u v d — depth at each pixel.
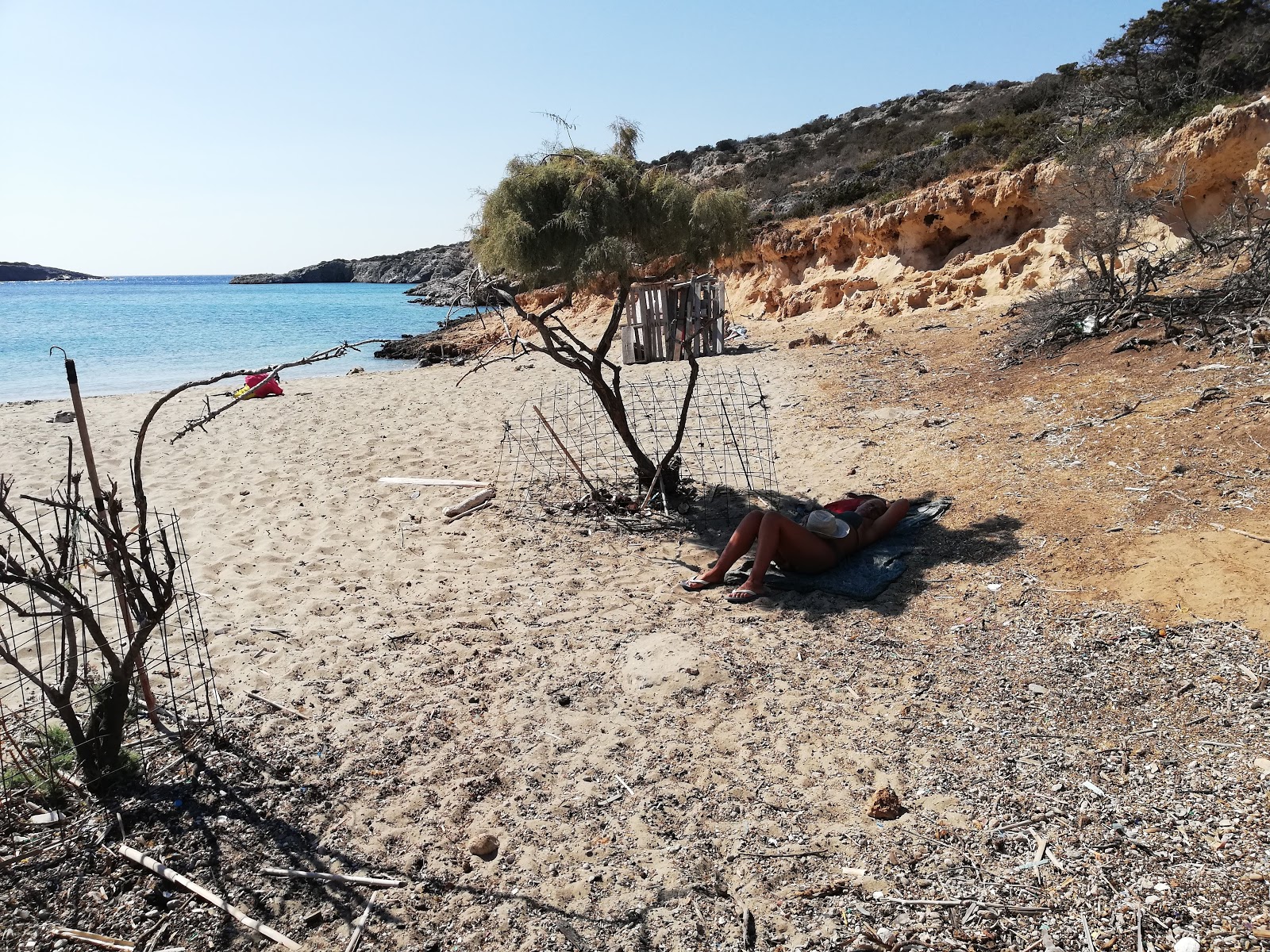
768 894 2.90
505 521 7.32
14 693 4.44
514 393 14.80
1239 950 2.45
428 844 3.24
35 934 2.76
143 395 16.73
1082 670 4.14
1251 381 7.05
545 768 3.71
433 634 5.10
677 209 6.58
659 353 12.96
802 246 22.33
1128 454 6.52
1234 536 4.86
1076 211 11.18
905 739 3.78
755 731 3.94
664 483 7.55
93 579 6.04
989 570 5.38
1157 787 3.24
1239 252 10.11
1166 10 17.27
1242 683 3.78
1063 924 2.65
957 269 17.70
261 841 3.24
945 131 27.03
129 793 3.51
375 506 7.88
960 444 8.09
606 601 5.55
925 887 2.88
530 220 6.41
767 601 5.46
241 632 5.14
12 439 11.55
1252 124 12.46
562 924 2.81
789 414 10.85
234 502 8.14
